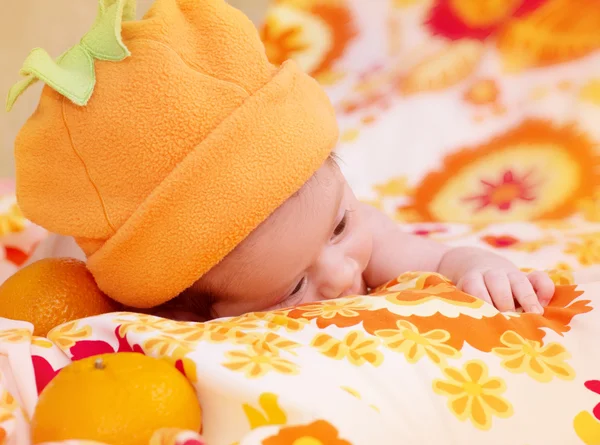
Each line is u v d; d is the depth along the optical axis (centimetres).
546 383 35
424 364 35
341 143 65
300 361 34
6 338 37
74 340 37
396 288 43
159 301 42
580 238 52
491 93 65
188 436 30
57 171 41
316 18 75
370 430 31
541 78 65
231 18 41
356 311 38
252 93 40
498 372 35
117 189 40
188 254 40
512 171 59
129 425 30
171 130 39
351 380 34
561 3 68
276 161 40
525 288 42
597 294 41
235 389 32
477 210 58
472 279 44
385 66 71
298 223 41
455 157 62
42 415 31
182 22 41
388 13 73
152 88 39
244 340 35
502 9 69
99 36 40
